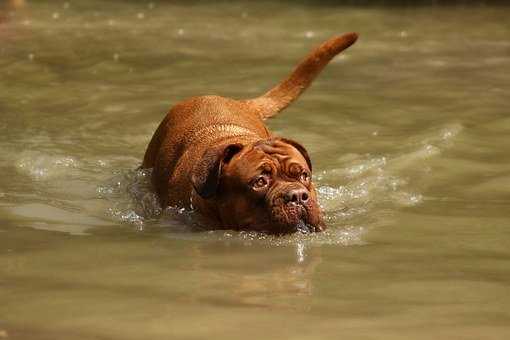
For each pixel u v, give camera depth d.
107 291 8.58
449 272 9.11
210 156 10.58
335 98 16.86
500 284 8.73
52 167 13.23
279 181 10.34
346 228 10.64
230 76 18.72
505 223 10.75
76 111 16.17
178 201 11.34
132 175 12.88
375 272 9.12
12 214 11.26
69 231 10.66
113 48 21.58
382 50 21.33
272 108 13.24
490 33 23.45
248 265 9.38
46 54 20.84
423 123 15.16
